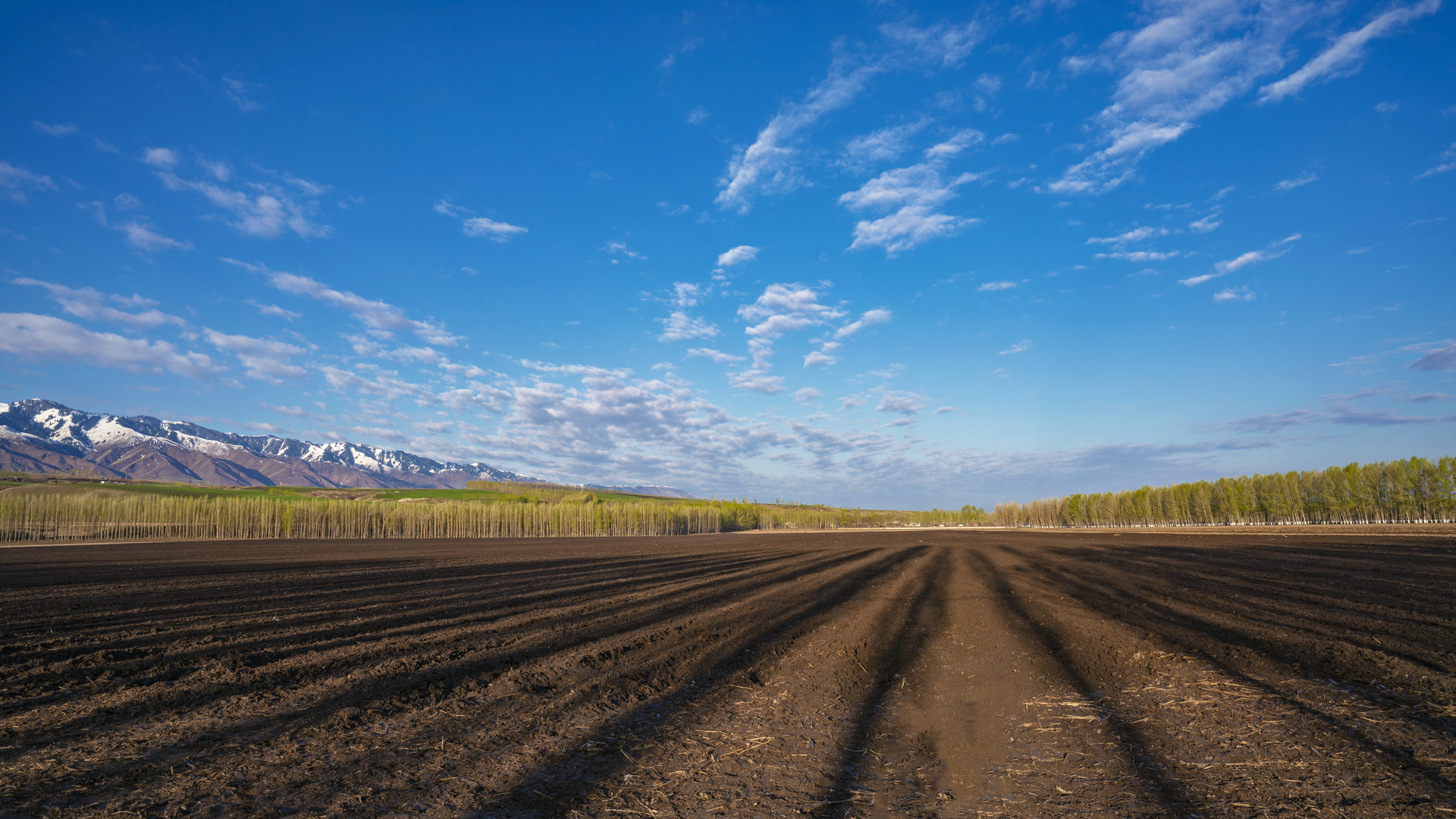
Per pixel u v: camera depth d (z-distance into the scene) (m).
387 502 110.31
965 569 21.36
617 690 6.80
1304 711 5.39
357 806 3.89
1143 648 8.15
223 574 21.67
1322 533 41.44
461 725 5.62
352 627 10.75
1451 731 4.75
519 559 30.59
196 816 3.73
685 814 3.81
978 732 5.32
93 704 6.18
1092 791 4.02
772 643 9.32
